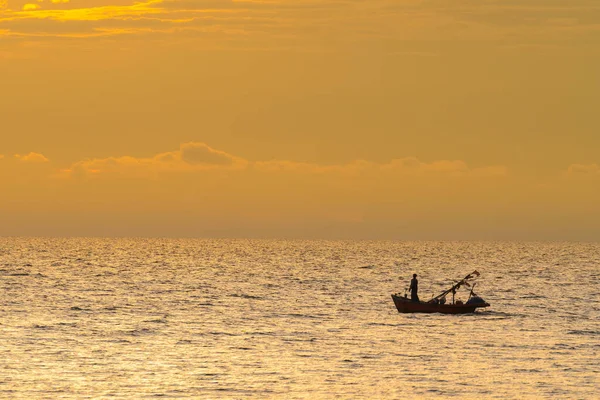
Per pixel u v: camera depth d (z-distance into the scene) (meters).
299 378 95.88
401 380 95.38
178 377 95.81
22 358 105.56
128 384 92.12
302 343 119.25
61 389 89.31
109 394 87.56
